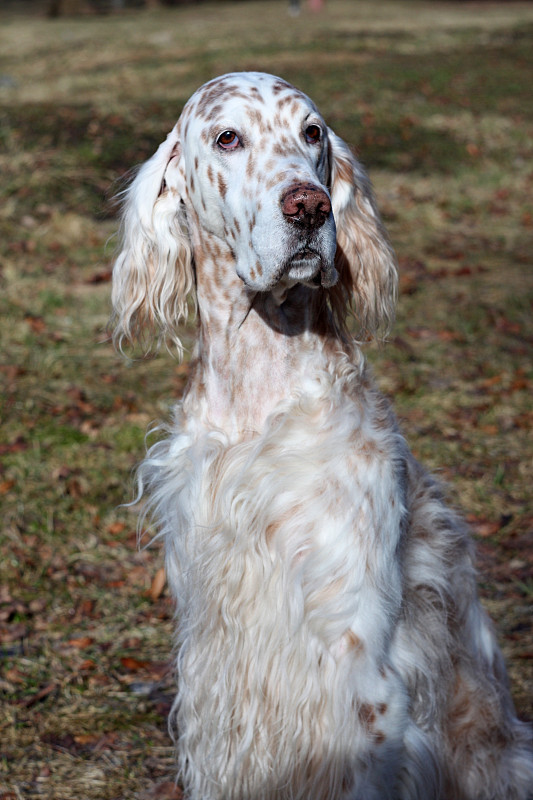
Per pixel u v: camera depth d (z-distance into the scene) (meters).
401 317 9.44
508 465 6.70
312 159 3.17
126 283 3.52
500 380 8.09
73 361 8.32
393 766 3.20
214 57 22.55
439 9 37.12
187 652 3.50
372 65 22.06
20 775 3.97
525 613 5.09
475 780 3.68
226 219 3.19
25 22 35.56
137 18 35.81
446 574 3.57
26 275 10.28
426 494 3.59
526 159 15.81
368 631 3.09
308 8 37.53
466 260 11.41
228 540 3.17
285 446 3.16
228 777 3.39
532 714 4.34
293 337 3.28
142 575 5.46
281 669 3.15
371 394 3.40
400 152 15.62
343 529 3.06
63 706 4.41
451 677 3.59
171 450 3.45
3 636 4.89
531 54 24.06
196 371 3.46
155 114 15.98
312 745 3.17
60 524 5.90
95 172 13.29
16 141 14.18
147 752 4.13
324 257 3.00
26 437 6.96
